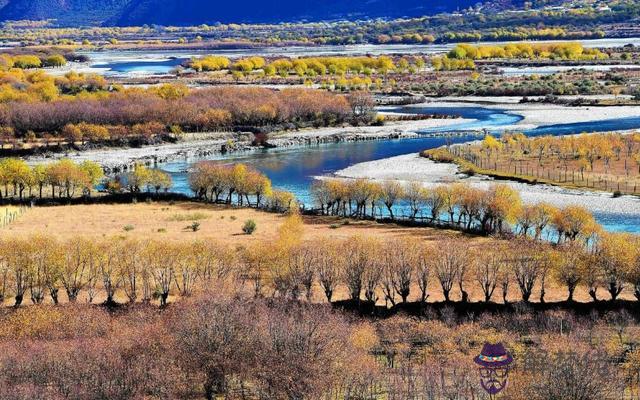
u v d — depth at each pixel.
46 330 103.94
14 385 85.06
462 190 175.00
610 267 118.19
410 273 121.75
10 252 125.81
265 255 130.38
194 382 88.00
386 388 85.50
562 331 104.44
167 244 136.25
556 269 120.56
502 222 167.12
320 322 98.31
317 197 191.88
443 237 159.50
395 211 188.12
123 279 124.94
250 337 92.56
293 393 84.56
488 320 109.56
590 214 158.25
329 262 125.69
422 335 102.62
